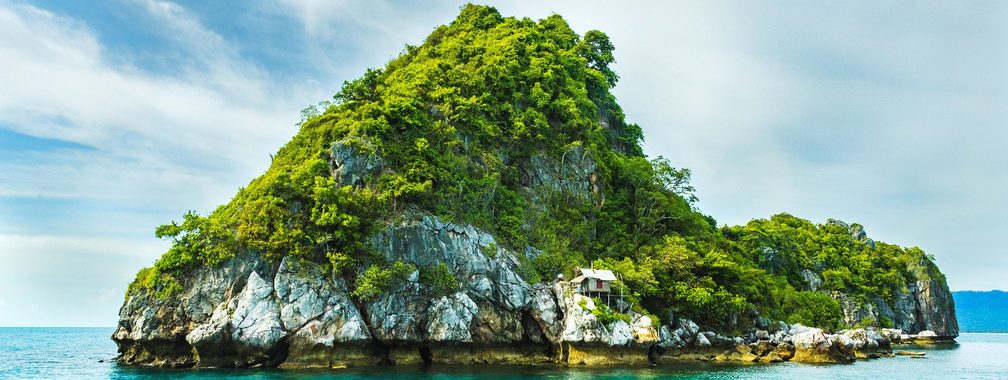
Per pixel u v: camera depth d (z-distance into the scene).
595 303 71.50
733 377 62.84
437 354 68.88
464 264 72.69
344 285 67.50
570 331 69.81
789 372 69.06
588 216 95.12
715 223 133.38
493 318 71.06
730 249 110.06
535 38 113.56
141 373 60.66
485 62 99.50
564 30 131.12
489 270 73.06
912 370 76.44
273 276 66.12
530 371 63.06
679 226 102.56
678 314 82.81
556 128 101.69
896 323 163.00
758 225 151.50
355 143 75.69
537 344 73.44
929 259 184.62
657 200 100.88
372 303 67.19
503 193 85.38
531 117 96.44
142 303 67.12
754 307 92.69
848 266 163.62
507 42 106.38
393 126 82.00
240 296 64.75
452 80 93.25
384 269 68.44
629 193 104.00
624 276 80.06
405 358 68.44
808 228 182.00
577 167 98.00
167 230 67.81
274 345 62.84
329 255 66.88
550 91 102.62
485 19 121.19
